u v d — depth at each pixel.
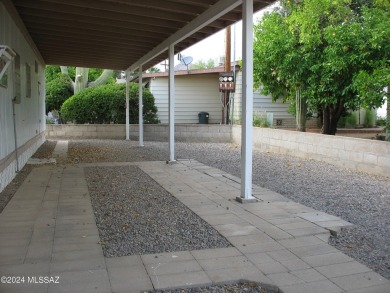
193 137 14.06
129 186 6.08
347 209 4.89
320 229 4.00
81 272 2.95
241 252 3.40
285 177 7.02
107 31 8.00
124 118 15.79
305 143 9.38
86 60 12.09
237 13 6.49
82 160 8.89
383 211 4.80
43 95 12.80
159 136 14.44
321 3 8.84
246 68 5.10
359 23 8.81
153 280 2.85
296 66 9.42
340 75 8.78
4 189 5.73
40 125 11.68
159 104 16.95
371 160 7.35
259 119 13.80
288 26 9.76
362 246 3.62
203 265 3.12
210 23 6.91
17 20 6.81
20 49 7.30
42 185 6.06
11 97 6.35
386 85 7.26
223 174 7.25
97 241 3.63
